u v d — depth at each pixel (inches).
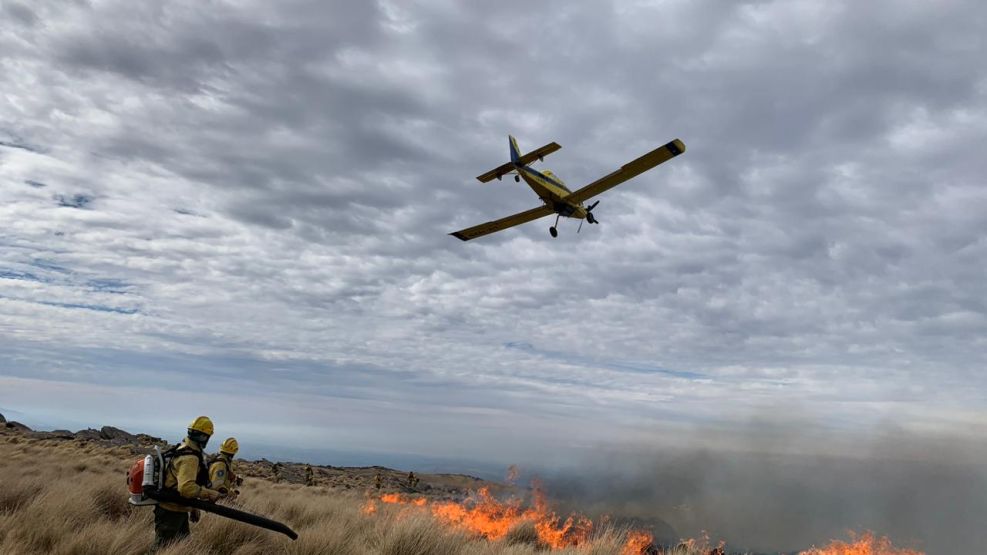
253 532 341.4
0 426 1530.5
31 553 265.9
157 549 265.1
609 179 994.1
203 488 262.4
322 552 323.9
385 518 454.3
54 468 695.7
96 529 292.7
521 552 384.5
